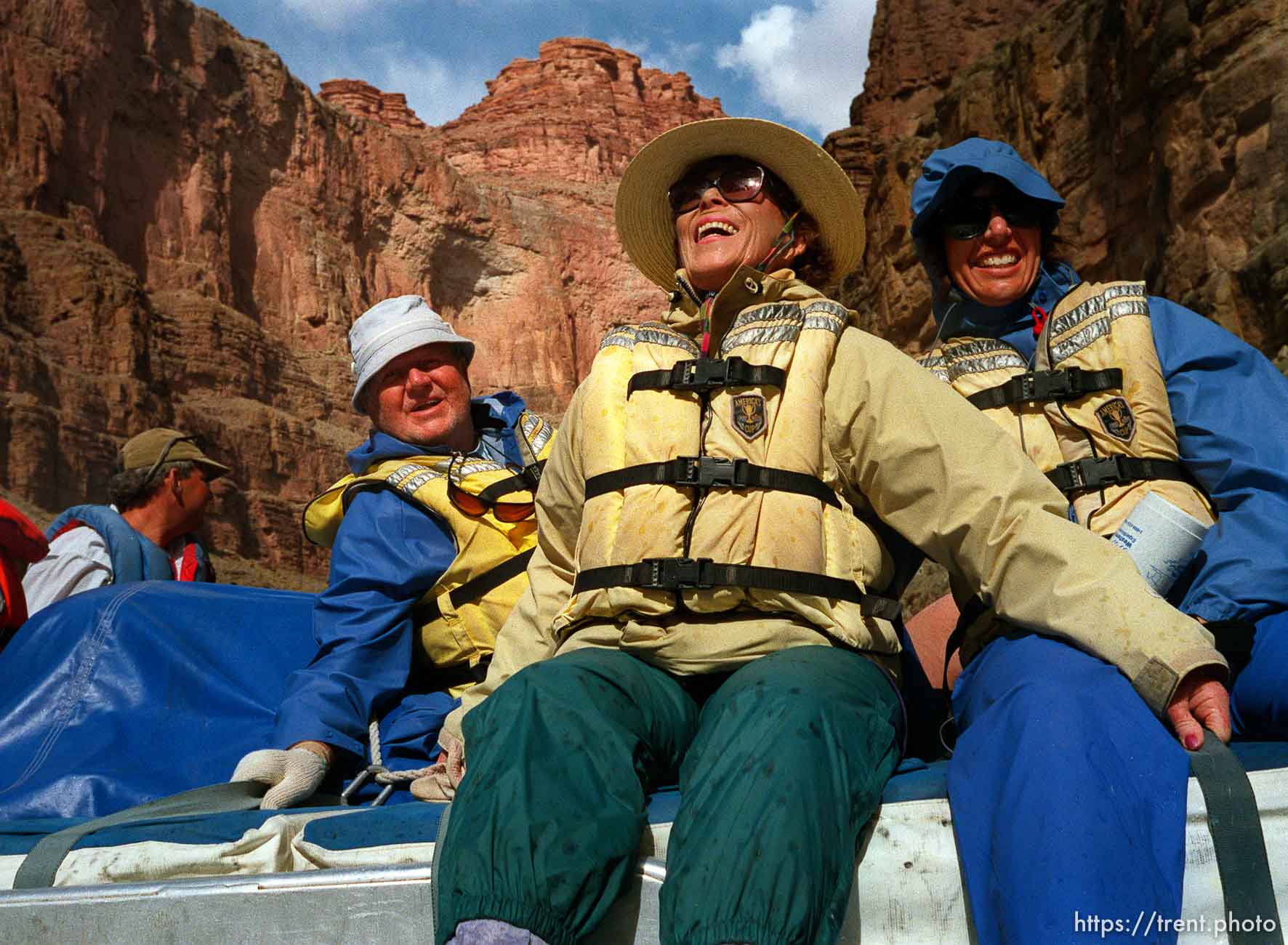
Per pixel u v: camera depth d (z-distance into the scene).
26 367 53.25
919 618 3.83
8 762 3.21
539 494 2.74
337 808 2.45
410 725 3.10
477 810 1.88
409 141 91.88
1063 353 2.98
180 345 66.88
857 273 28.91
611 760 1.99
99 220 65.50
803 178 2.85
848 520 2.42
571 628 2.47
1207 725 2.05
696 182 2.86
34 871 2.28
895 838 1.98
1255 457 2.69
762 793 1.84
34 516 47.09
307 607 3.68
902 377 2.42
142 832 2.36
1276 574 2.51
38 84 63.25
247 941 2.05
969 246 3.23
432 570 3.26
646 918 1.93
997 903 1.83
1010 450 2.35
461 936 1.78
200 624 3.52
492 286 97.94
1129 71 19.70
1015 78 24.09
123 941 2.09
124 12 69.62
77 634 3.46
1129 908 1.76
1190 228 17.34
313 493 68.50
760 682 2.05
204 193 72.31
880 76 32.91
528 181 123.56
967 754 2.02
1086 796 1.85
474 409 3.79
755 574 2.28
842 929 1.95
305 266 79.44
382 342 3.59
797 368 2.44
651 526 2.34
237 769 2.79
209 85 74.88
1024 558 2.25
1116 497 2.80
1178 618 2.11
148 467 4.74
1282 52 16.00
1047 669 2.10
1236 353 2.87
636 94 143.50
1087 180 21.42
